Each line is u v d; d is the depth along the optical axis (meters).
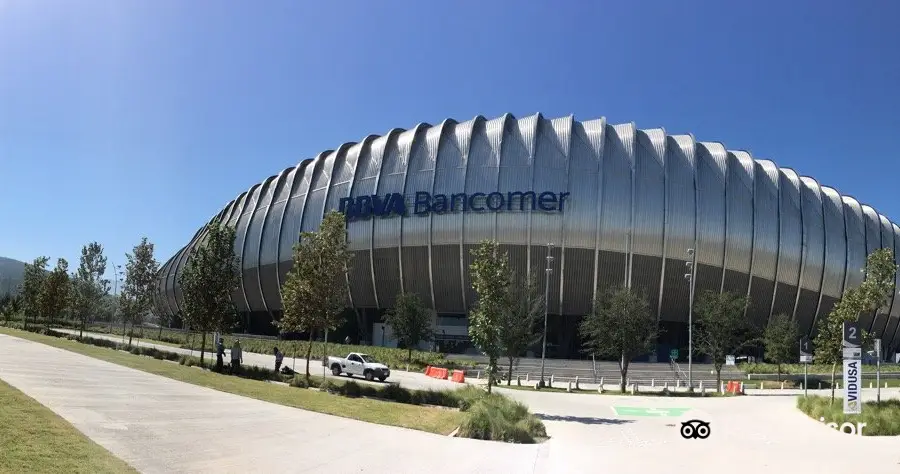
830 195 68.62
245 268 80.94
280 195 79.69
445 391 27.06
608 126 65.38
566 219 60.41
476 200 62.25
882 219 75.38
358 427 17.34
